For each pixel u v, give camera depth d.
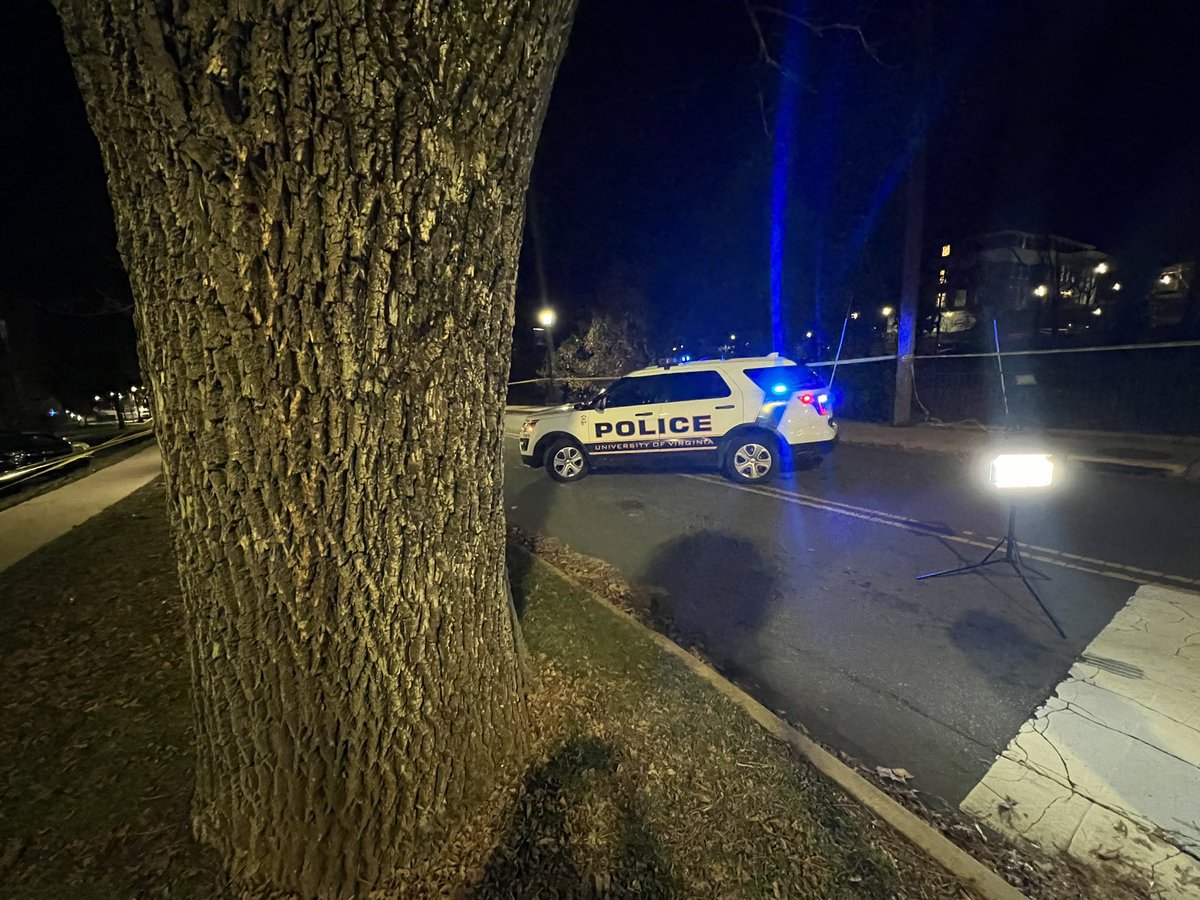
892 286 15.84
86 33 1.40
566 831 2.21
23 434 15.87
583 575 5.16
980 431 11.58
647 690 3.11
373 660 1.97
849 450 10.86
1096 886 2.12
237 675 1.94
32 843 2.21
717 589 4.88
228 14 1.33
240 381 1.66
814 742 2.83
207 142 1.45
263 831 2.04
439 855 2.12
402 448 1.87
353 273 1.61
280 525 1.79
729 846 2.15
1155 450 8.88
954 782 2.67
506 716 2.48
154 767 2.60
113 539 5.96
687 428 8.57
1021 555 5.27
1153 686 3.26
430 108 1.57
